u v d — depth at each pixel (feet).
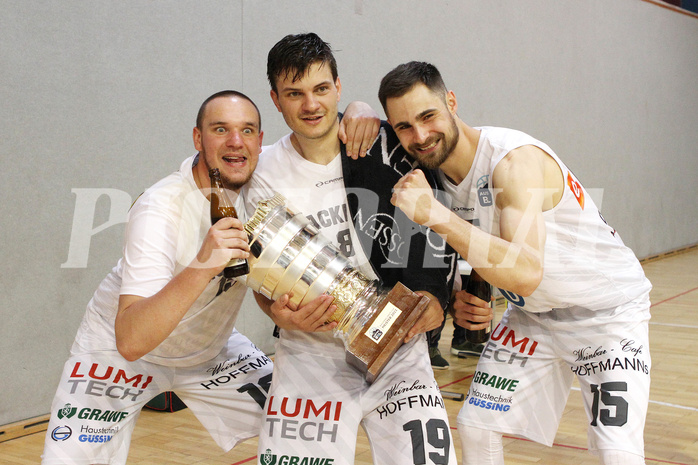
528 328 7.09
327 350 6.39
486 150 6.15
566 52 24.47
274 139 14.83
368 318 5.60
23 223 10.66
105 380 6.61
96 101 11.53
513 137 6.14
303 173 6.35
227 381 7.14
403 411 5.89
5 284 10.48
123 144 12.01
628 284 6.84
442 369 13.82
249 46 14.12
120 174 12.00
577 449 9.66
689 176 34.63
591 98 26.05
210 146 5.93
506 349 7.11
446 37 19.15
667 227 32.45
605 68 26.89
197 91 13.21
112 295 6.69
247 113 5.92
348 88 16.34
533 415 7.00
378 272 6.37
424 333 6.61
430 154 5.99
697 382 12.75
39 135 10.78
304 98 5.76
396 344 5.54
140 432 10.56
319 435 5.94
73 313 11.43
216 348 7.07
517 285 5.43
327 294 5.53
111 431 6.65
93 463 6.56
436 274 6.22
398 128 5.99
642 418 6.30
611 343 6.63
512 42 21.75
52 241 11.06
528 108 22.67
